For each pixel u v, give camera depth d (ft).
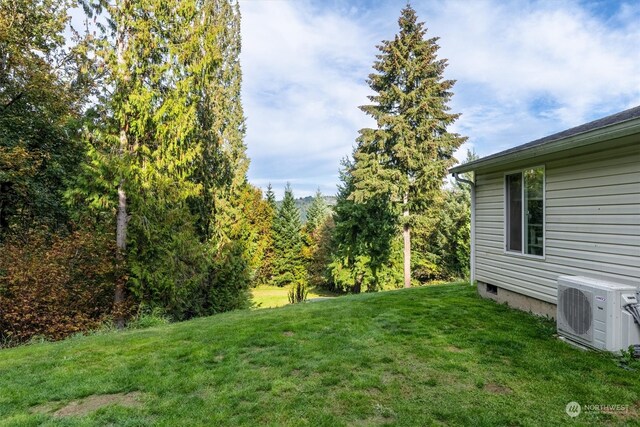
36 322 22.68
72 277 25.22
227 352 14.43
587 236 14.83
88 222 28.73
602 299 12.59
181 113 28.53
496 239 21.68
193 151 30.40
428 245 68.49
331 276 71.05
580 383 10.64
